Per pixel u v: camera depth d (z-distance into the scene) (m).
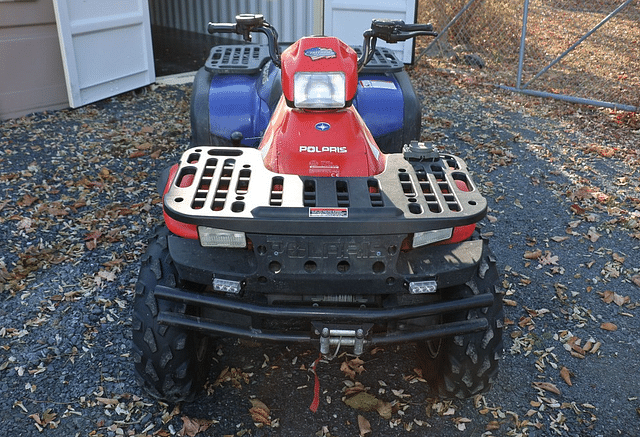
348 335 2.38
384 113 4.07
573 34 10.72
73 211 4.55
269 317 2.34
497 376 2.90
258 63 4.44
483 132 6.38
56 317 3.41
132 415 2.79
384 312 2.33
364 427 2.74
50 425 2.72
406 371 3.10
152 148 5.69
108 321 3.40
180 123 6.34
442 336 2.42
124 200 4.75
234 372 3.06
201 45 10.70
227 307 2.35
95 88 6.79
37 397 2.87
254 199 2.37
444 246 2.52
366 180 2.53
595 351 3.28
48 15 6.26
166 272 2.56
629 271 4.00
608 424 2.80
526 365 3.17
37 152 5.51
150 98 7.18
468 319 2.53
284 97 3.00
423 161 2.76
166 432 2.70
